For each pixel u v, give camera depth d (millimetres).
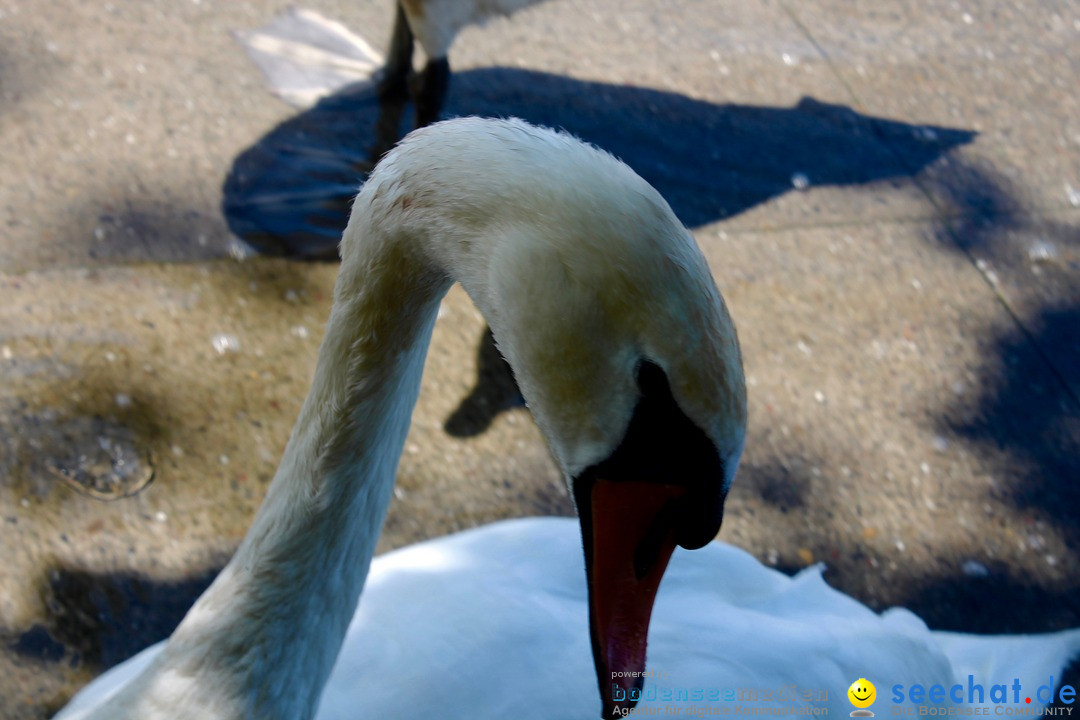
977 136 3873
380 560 1914
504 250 1008
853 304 3174
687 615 1847
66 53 3480
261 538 1328
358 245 1166
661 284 967
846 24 4324
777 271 3225
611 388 1010
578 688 1697
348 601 1381
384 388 1243
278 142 3344
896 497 2717
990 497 2754
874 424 2871
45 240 2898
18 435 2445
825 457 2771
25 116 3236
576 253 974
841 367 2990
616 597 1132
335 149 3359
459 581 1827
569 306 987
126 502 2375
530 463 2646
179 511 2387
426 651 1699
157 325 2742
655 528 1095
